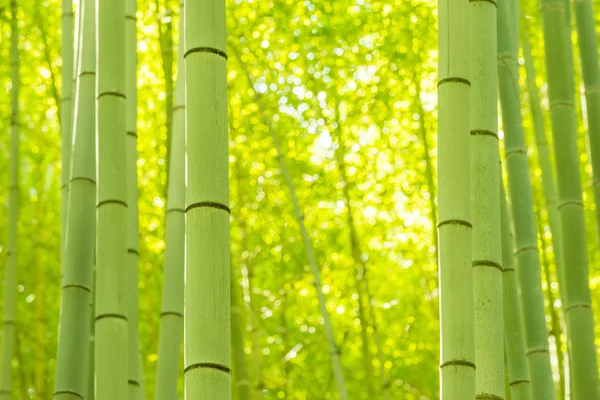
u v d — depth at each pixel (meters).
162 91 8.48
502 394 3.14
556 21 4.75
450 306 2.94
